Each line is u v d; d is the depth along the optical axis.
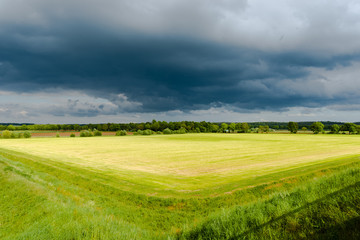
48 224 8.33
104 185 18.34
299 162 32.19
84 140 98.00
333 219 5.82
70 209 10.08
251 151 50.38
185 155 44.38
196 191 16.91
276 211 6.92
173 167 30.52
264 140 92.44
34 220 9.77
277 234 5.75
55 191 15.68
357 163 22.91
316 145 65.44
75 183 19.22
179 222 11.20
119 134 147.88
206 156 42.41
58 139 105.12
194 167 30.38
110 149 57.38
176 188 18.45
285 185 16.58
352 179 8.38
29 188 14.41
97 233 7.34
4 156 36.72
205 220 7.86
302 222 6.07
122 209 13.09
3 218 10.47
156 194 16.12
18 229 9.30
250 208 7.68
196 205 13.55
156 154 46.41
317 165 24.92
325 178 9.72
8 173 19.39
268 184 16.86
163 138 112.50
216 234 6.43
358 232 5.13
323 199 6.89
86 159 38.72
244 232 6.13
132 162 35.34
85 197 14.98
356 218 5.62
